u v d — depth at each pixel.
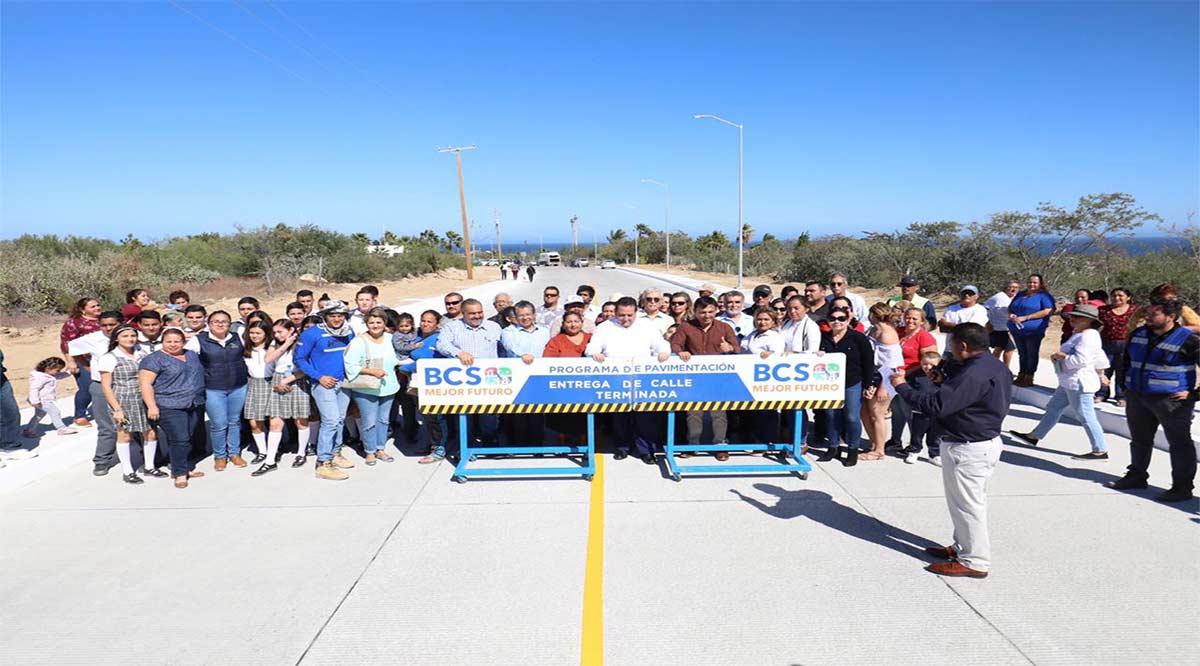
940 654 3.46
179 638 3.68
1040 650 3.49
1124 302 7.93
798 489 5.78
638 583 4.20
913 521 5.10
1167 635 3.60
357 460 6.74
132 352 6.03
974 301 8.41
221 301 27.59
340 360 6.25
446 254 74.50
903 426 6.77
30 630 3.77
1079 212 21.28
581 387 6.05
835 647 3.53
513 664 3.41
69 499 5.69
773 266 49.41
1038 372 9.84
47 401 7.03
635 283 40.25
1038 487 5.70
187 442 5.97
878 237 31.45
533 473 6.02
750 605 3.93
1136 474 5.59
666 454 6.28
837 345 6.31
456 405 6.07
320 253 44.00
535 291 34.81
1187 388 5.16
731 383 6.08
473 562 4.50
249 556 4.62
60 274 22.22
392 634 3.69
